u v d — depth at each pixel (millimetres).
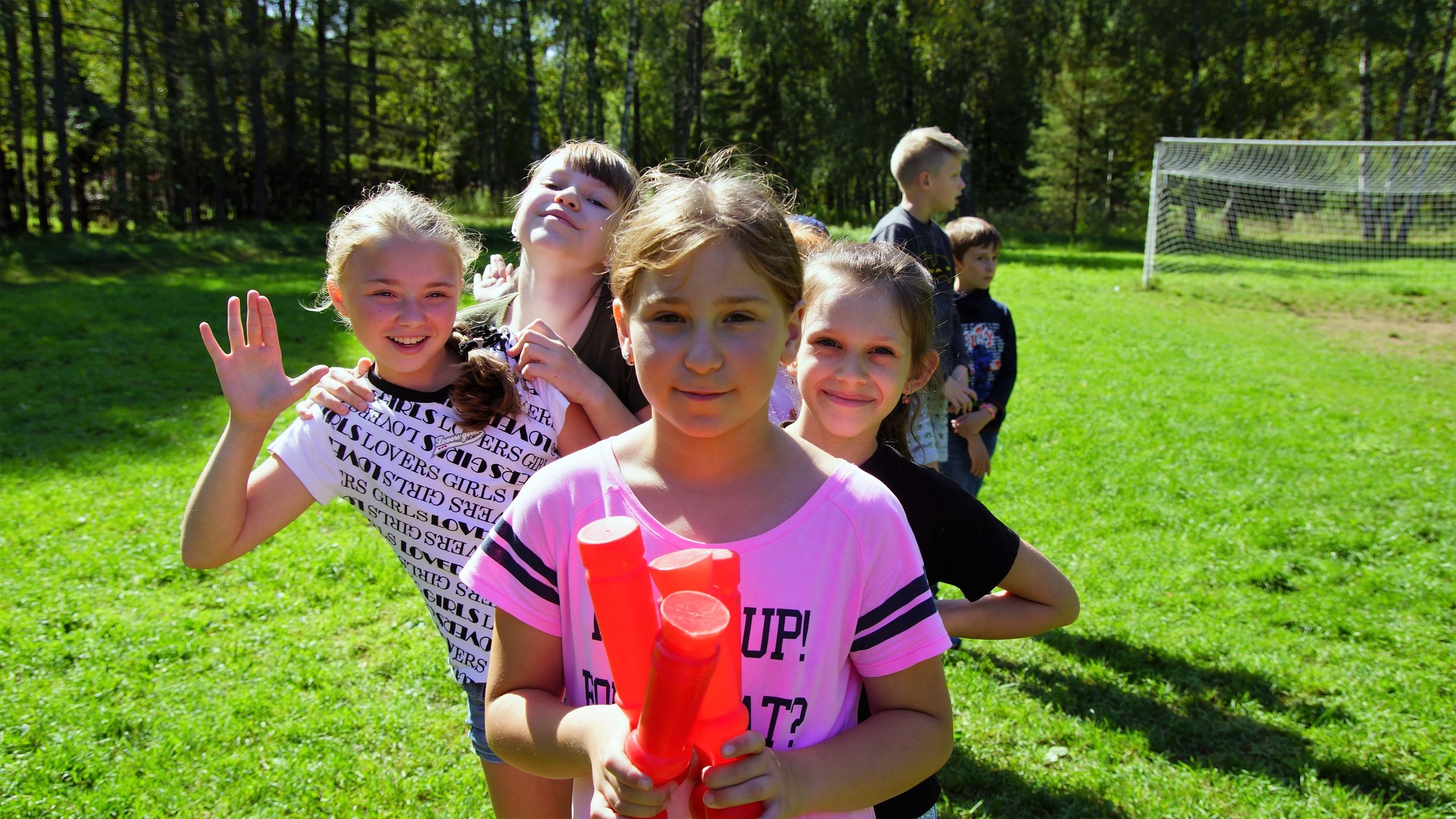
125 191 25375
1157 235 23016
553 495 1257
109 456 6863
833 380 1747
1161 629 4223
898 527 1233
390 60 36750
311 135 31109
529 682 1299
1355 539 5285
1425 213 22031
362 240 1732
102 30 25250
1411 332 13750
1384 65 32406
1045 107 38125
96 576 4824
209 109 26688
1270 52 30859
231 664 3900
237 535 1736
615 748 1000
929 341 1863
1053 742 3369
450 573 1832
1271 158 22078
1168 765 3234
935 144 3928
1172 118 31078
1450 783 3145
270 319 1682
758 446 1214
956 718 3484
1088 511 5738
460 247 1845
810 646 1186
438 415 1800
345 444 1814
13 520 5547
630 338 1210
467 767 3209
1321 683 3764
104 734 3406
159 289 15055
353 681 3793
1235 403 8648
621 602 974
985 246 4141
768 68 37312
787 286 1152
